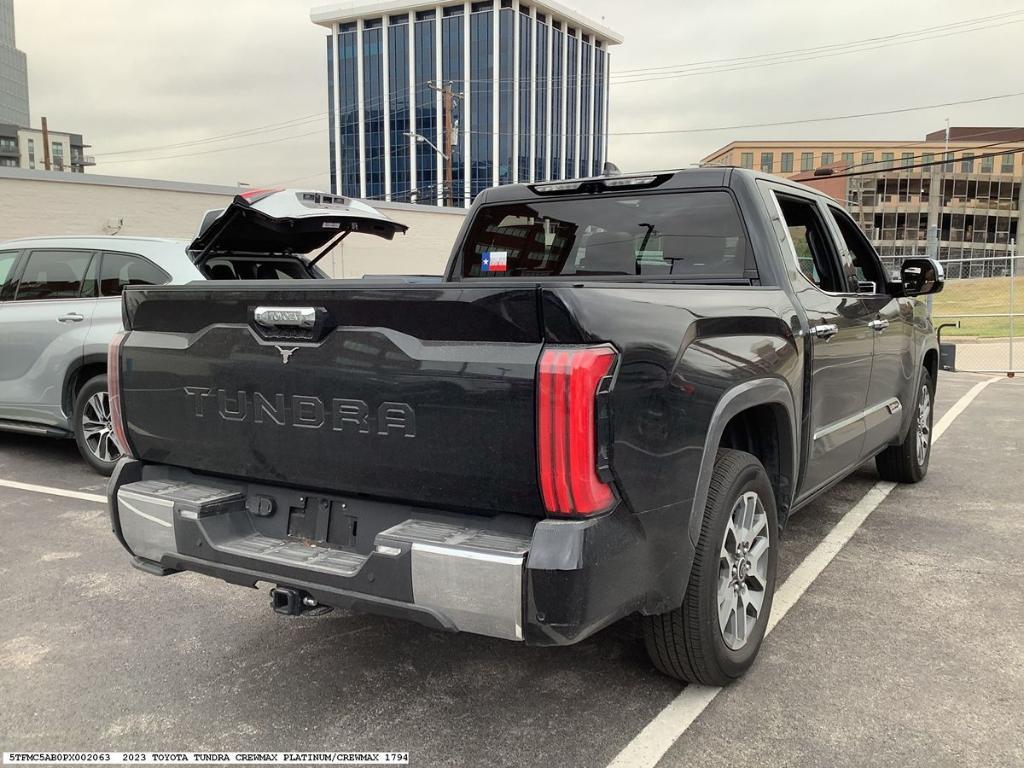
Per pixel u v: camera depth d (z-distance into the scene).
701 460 2.76
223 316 2.93
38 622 3.83
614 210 4.23
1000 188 97.06
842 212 4.92
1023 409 10.14
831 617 3.82
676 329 2.65
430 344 2.49
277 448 2.83
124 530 3.16
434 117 106.31
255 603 4.06
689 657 2.97
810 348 3.66
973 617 3.80
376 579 2.54
